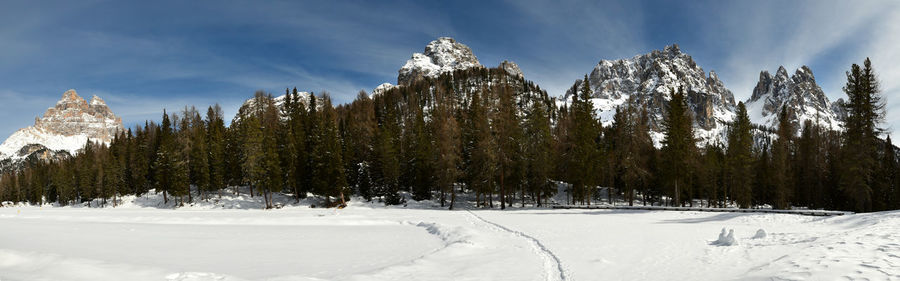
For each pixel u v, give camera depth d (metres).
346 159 68.88
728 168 57.97
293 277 11.58
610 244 18.34
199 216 42.84
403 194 66.94
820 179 60.38
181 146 71.75
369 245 20.75
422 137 65.50
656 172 58.12
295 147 65.88
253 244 21.39
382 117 92.56
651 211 39.38
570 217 34.81
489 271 13.50
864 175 41.16
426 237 24.00
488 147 50.69
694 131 52.62
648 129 57.09
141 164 84.56
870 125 39.31
